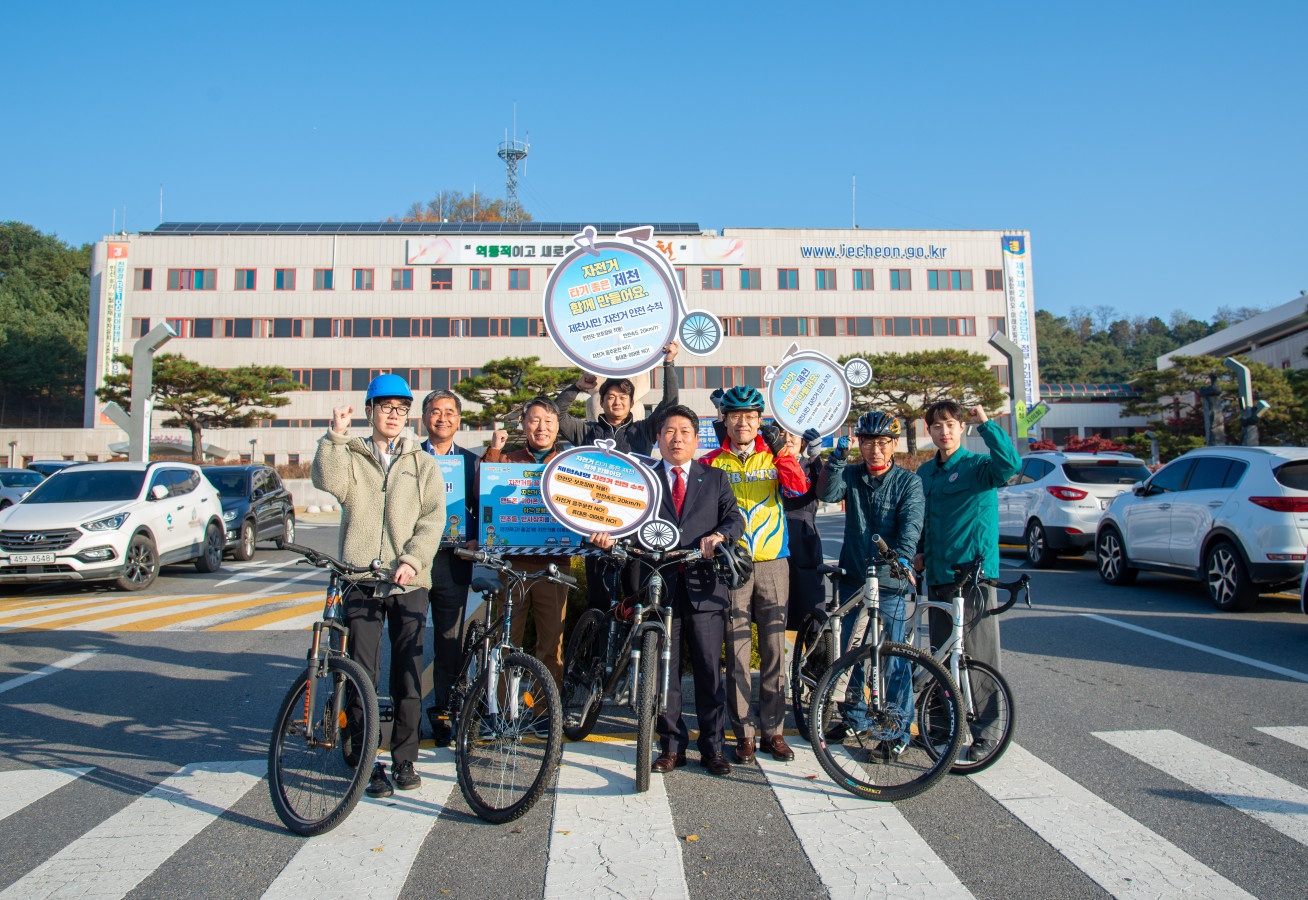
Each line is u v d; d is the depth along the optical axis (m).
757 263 54.97
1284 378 46.94
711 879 3.31
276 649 7.62
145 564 11.50
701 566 4.53
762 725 4.75
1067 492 12.55
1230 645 7.43
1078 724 5.26
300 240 53.88
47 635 8.26
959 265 55.75
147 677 6.57
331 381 53.62
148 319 53.06
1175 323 131.75
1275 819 3.84
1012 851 3.54
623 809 4.00
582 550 5.05
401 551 4.32
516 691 4.00
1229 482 9.27
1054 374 109.38
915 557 5.10
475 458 5.56
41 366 71.81
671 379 6.07
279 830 3.79
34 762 4.69
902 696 4.25
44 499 11.74
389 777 4.35
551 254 54.31
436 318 54.09
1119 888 3.23
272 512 16.41
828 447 7.00
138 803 4.11
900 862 3.45
